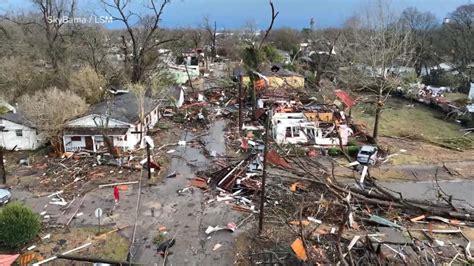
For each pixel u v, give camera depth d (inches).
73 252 724.7
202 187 995.3
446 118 1752.0
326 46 2933.1
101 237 774.5
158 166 1094.4
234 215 861.2
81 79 1637.6
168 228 809.5
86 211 878.4
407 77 2127.2
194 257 711.7
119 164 1116.5
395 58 1824.6
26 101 1224.8
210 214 866.1
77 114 1274.6
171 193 967.6
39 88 1702.8
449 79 2402.8
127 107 1409.9
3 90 1656.0
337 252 660.7
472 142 1381.6
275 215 842.2
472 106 1710.1
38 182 1026.7
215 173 1056.8
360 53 2020.2
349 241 711.7
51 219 842.8
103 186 1001.5
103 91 1696.6
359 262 629.3
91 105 1544.0
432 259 641.6
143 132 1330.0
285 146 1233.4
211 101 1937.7
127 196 951.6
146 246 746.2
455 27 2728.8
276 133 1317.7
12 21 1950.1
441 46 2896.2
